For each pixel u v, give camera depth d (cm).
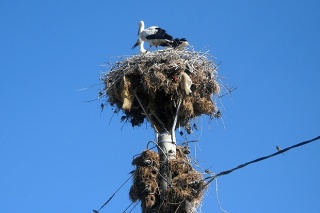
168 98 1479
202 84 1505
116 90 1492
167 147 1395
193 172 1331
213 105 1512
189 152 1416
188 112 1463
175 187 1315
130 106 1462
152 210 1346
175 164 1361
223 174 1271
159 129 1468
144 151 1398
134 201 1384
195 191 1304
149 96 1480
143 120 1552
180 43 1655
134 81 1487
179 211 1304
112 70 1510
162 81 1450
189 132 1498
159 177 1369
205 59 1520
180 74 1465
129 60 1495
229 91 1534
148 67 1470
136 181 1377
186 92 1445
